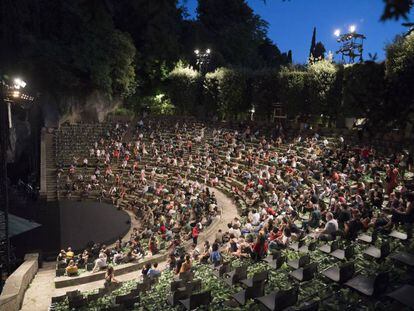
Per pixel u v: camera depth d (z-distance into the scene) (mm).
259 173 30594
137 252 21938
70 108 50250
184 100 58938
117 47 52812
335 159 29828
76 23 48844
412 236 12984
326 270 10508
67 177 40406
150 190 35875
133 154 44938
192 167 38844
